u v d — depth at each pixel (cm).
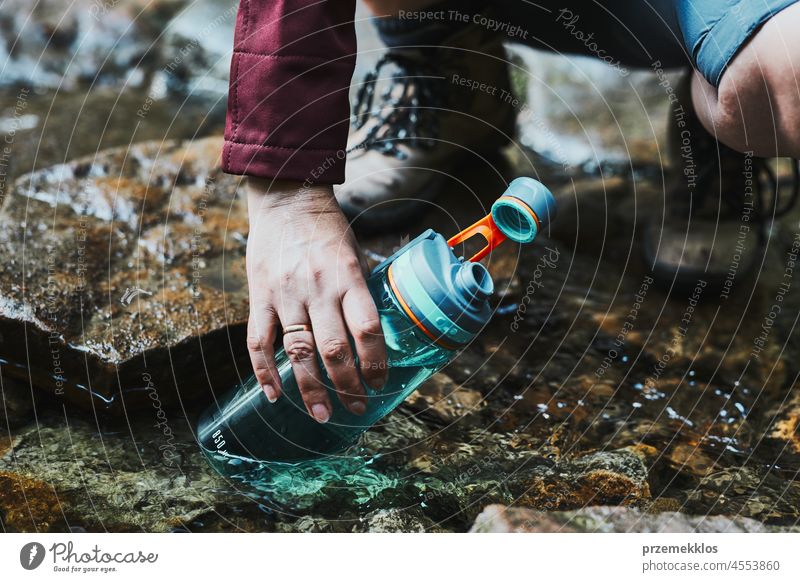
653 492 107
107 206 148
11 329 117
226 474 105
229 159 98
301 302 93
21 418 113
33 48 234
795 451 115
